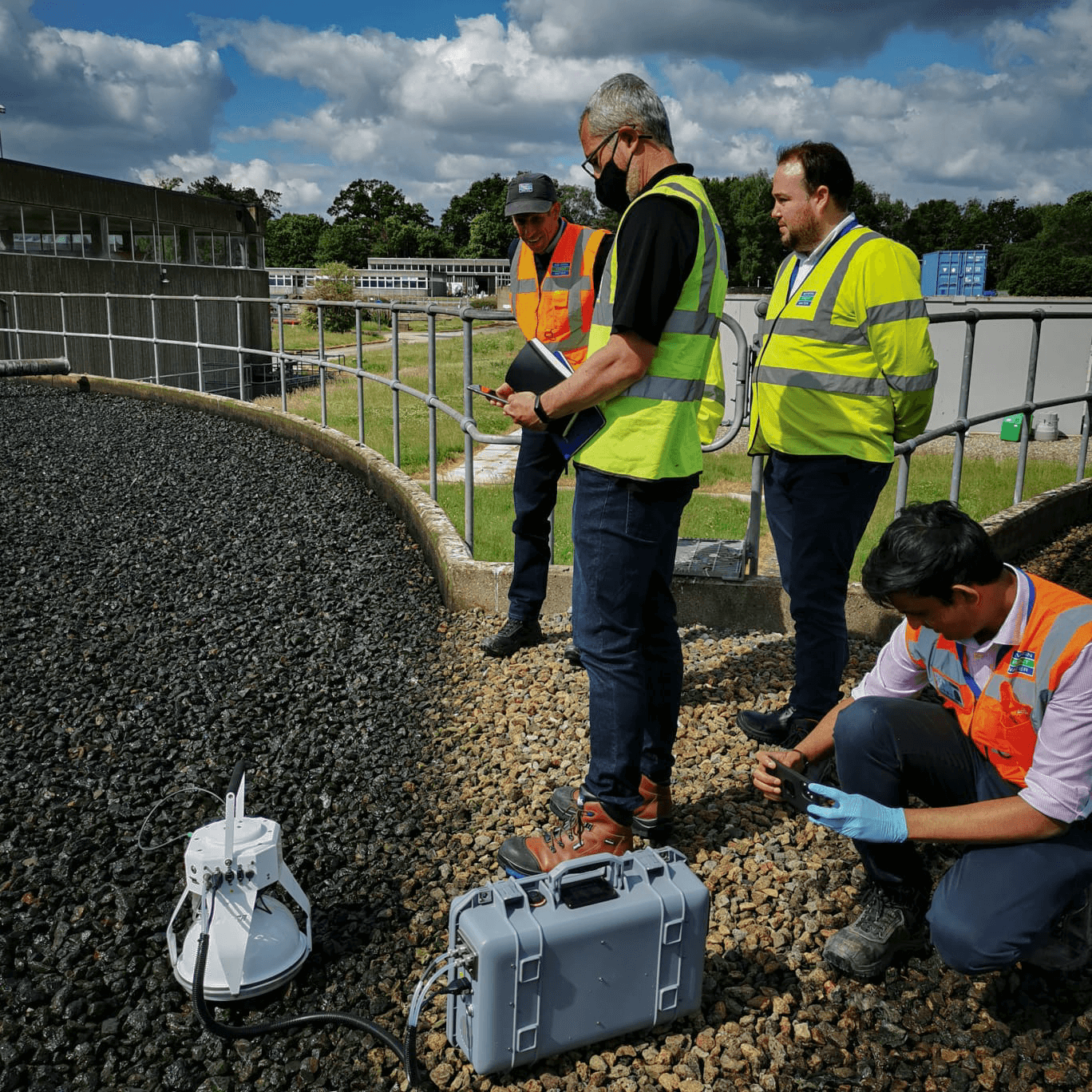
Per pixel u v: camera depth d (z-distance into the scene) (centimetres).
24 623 432
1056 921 183
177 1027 198
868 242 262
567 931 175
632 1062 189
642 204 200
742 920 225
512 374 242
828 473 272
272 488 698
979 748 191
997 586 170
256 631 428
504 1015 174
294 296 5312
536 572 383
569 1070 187
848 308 264
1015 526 504
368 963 216
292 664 393
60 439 838
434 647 408
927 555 165
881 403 269
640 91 214
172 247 2216
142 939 224
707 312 213
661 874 191
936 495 782
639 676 220
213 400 989
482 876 246
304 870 253
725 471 944
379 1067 188
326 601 467
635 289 198
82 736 328
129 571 509
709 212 212
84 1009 203
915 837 179
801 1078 185
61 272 1839
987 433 1270
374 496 675
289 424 869
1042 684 171
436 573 489
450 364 2253
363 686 372
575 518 220
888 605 176
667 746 249
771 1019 197
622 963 182
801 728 286
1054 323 1212
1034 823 173
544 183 345
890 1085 184
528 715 336
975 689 182
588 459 213
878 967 206
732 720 321
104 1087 185
